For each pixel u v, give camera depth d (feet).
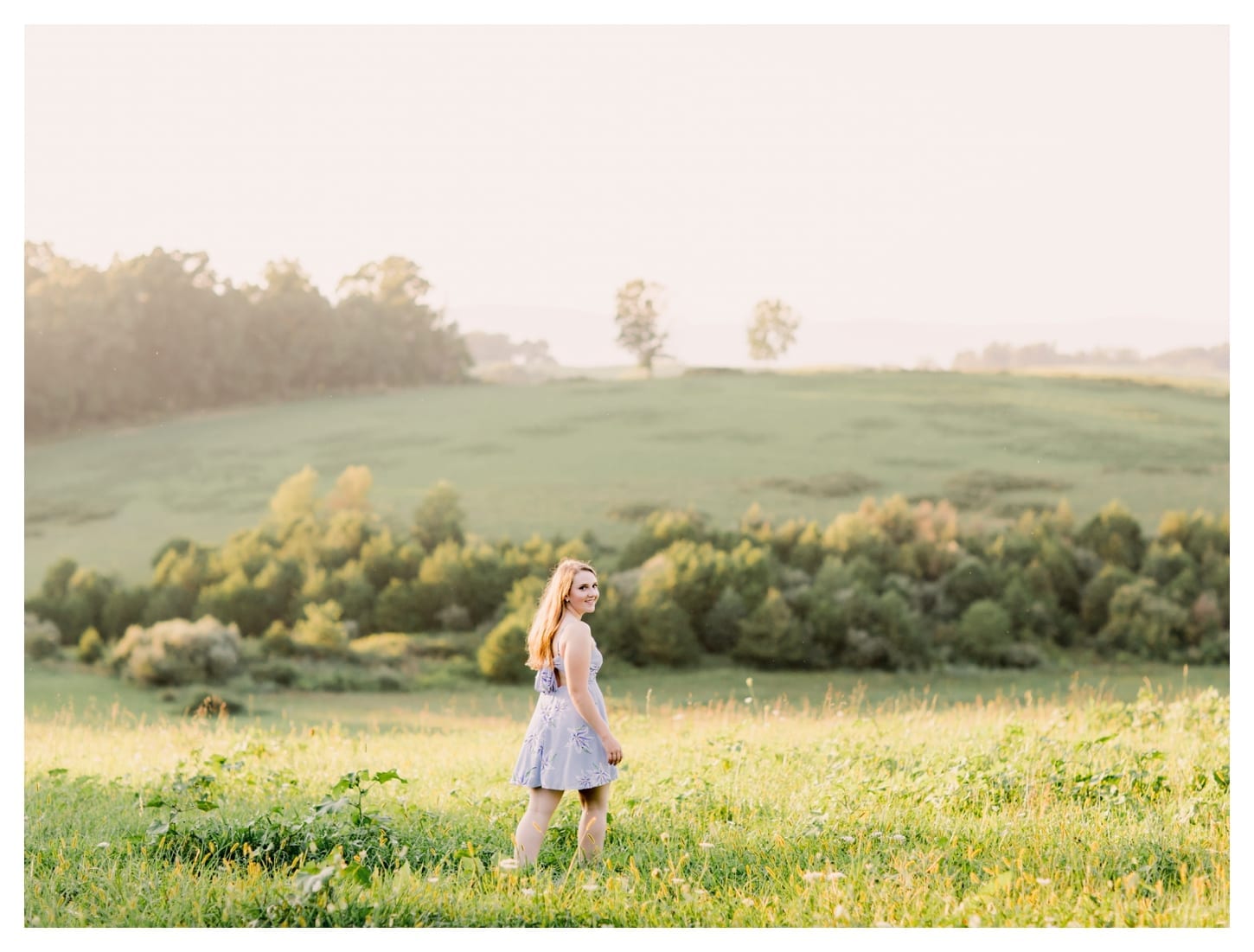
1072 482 184.96
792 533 163.43
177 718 104.12
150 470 202.80
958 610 149.48
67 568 157.89
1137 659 140.77
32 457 208.44
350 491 182.19
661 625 135.23
